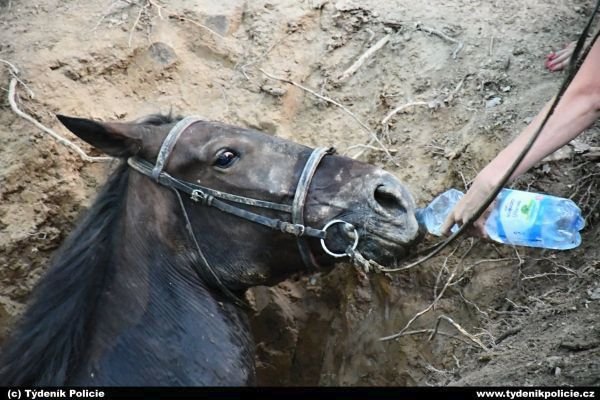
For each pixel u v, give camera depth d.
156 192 4.68
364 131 6.30
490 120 5.99
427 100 6.26
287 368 6.39
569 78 4.05
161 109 6.44
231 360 4.62
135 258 4.65
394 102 6.34
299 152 4.62
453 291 5.69
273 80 6.54
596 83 4.28
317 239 4.56
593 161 5.63
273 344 6.34
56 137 6.03
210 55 6.67
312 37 6.72
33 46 6.49
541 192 5.61
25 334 4.58
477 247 5.68
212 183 4.64
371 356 5.98
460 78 6.31
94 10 6.75
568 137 4.36
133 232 4.68
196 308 4.66
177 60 6.59
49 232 6.13
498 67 6.29
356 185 4.47
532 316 5.26
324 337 6.32
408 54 6.53
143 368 4.47
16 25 6.69
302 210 4.50
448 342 5.59
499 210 4.63
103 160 6.18
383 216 4.42
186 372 4.50
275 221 4.56
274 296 6.26
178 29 6.70
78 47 6.49
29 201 6.10
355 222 4.45
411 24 6.66
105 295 4.59
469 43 6.48
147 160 4.71
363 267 4.41
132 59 6.53
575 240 4.77
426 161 6.02
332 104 6.43
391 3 6.85
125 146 4.71
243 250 4.67
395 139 6.18
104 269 4.64
